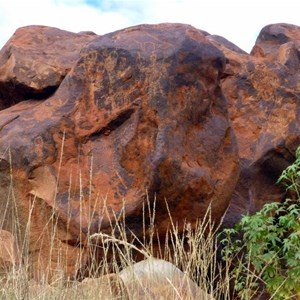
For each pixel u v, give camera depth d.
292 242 7.39
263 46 11.78
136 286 6.07
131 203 7.48
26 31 9.79
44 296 5.46
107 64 8.08
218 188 8.02
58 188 7.65
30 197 7.71
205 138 8.12
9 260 6.55
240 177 9.80
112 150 7.85
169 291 6.04
